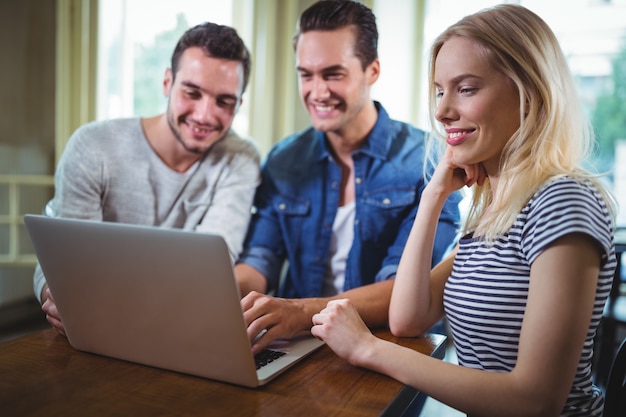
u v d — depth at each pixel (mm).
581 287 784
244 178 1642
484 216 1042
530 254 839
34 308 3188
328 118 1562
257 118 3061
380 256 1647
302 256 1686
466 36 928
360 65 1546
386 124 1636
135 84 3051
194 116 1540
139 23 3018
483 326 918
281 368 874
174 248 760
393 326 1115
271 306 1040
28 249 3062
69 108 2971
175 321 817
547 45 909
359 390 814
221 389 810
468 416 881
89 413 729
